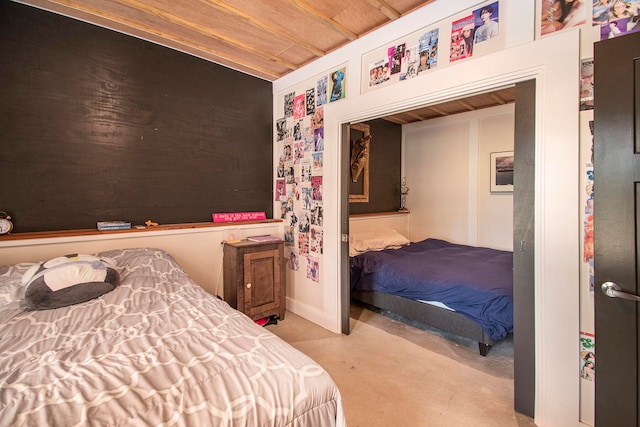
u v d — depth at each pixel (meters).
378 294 2.98
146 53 2.46
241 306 2.62
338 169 2.61
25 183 1.99
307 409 0.93
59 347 1.09
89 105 2.21
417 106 2.08
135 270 1.87
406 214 4.93
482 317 2.21
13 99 1.94
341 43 2.49
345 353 2.32
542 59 1.51
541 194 1.54
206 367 0.97
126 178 2.39
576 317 1.46
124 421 0.73
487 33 1.71
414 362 2.20
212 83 2.86
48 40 2.04
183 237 2.62
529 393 1.63
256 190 3.26
